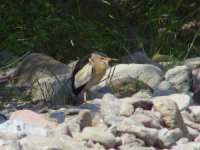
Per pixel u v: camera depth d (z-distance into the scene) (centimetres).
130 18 1858
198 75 1379
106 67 1180
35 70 1380
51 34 1669
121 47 1709
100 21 1806
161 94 1258
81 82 1156
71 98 1201
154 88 1327
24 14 1702
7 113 1098
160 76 1354
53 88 1220
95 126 971
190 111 1085
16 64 1503
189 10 1942
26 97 1232
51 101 1188
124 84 1277
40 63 1392
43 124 962
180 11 1945
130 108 1020
